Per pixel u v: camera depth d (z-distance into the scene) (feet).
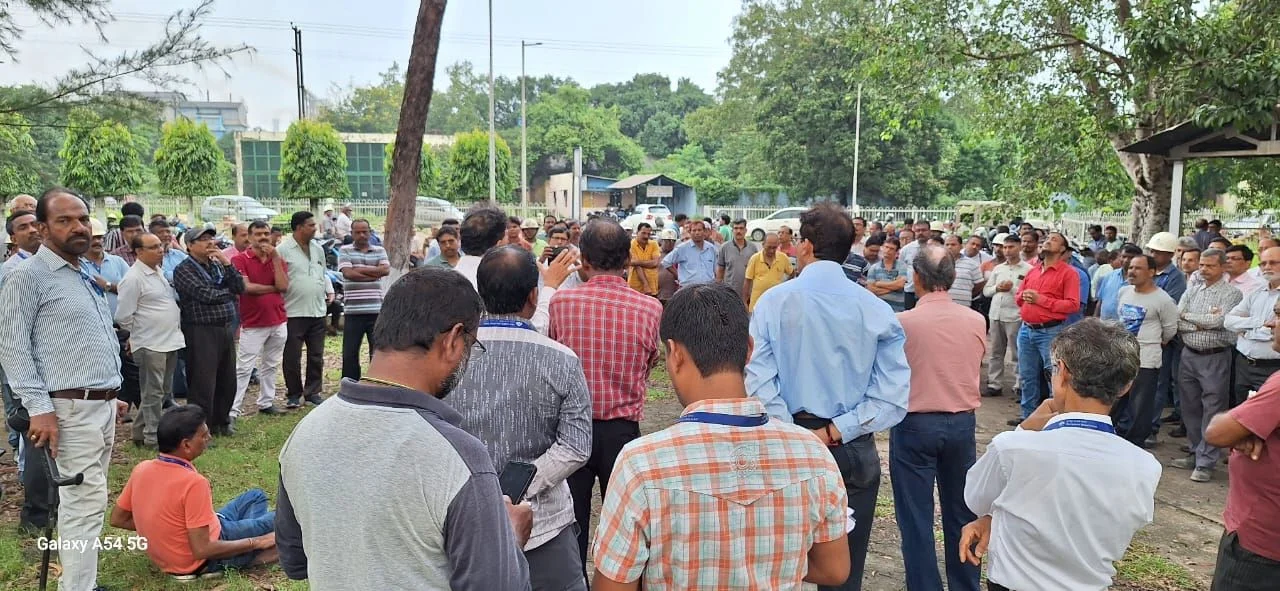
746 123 149.28
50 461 11.94
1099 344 7.54
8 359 11.35
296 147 97.35
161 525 13.10
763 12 139.13
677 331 6.05
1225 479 19.98
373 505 5.14
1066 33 40.01
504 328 8.77
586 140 201.87
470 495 5.21
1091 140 43.68
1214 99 28.73
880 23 44.42
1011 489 7.77
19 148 27.12
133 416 23.67
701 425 5.74
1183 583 14.34
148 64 23.67
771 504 5.66
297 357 24.94
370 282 24.95
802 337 10.14
